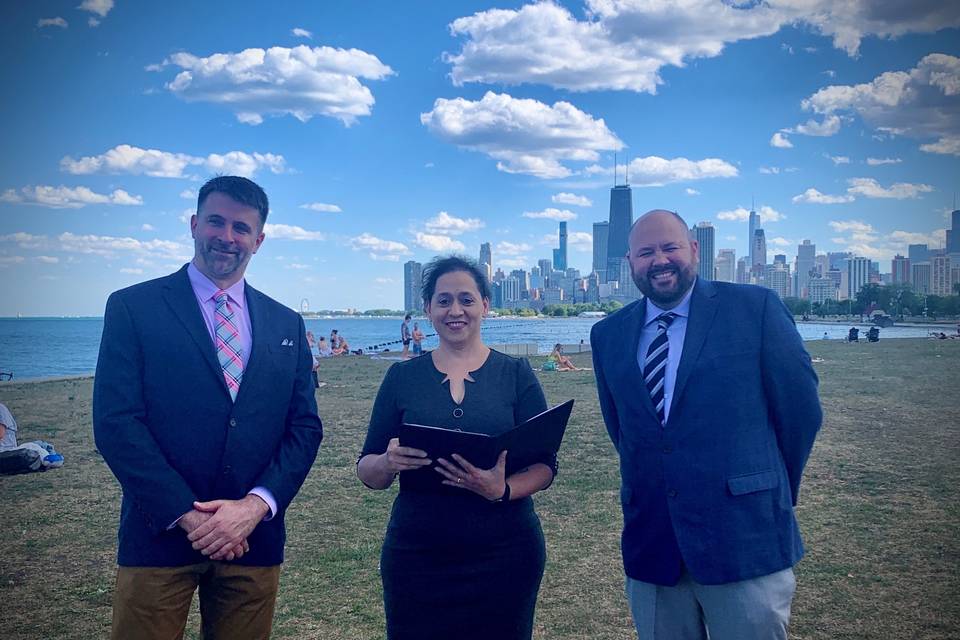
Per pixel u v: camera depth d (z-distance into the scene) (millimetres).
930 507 6754
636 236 3346
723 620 3088
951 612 4523
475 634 3359
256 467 3277
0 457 8492
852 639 4207
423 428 3078
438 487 3357
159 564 3041
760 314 3246
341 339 32531
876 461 8695
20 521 6684
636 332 3451
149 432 3104
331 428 11852
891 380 17766
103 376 3092
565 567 5469
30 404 15086
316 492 7809
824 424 11312
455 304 3529
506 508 3402
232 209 3277
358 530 6457
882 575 5125
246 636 3268
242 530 3086
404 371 3635
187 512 3018
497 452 3176
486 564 3350
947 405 13336
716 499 3096
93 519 6754
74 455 9609
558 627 4477
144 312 3191
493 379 3574
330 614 4684
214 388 3203
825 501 6992
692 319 3283
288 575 5371
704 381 3166
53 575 5367
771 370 3174
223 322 3332
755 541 3072
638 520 3312
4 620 4602
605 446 10078
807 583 5008
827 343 35594
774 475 3160
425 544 3355
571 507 7047
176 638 3145
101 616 4664
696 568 3068
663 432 3229
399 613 3396
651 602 3281
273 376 3357
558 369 23188
